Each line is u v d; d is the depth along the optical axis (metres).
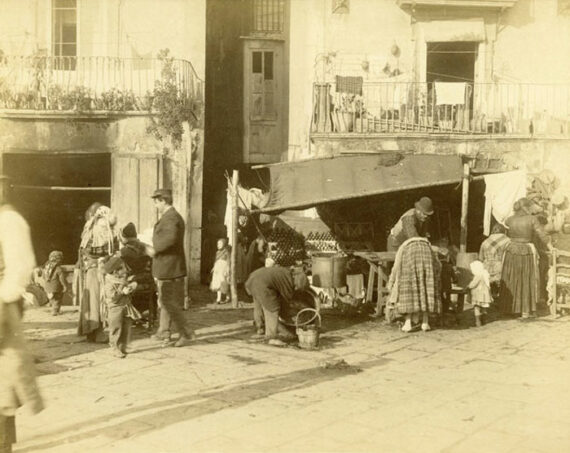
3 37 16.47
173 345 9.91
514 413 6.58
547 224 14.70
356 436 5.91
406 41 18.19
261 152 20.88
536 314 12.31
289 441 5.79
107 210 10.59
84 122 15.77
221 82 20.62
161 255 9.75
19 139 15.76
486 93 18.22
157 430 6.09
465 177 14.17
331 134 16.75
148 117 15.76
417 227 11.48
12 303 4.97
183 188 15.87
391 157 15.19
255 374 8.20
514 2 17.73
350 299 12.50
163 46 16.33
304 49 18.50
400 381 7.88
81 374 8.20
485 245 13.43
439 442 5.76
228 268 14.71
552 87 18.22
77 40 16.38
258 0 20.84
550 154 16.91
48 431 6.09
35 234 19.08
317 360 8.99
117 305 9.05
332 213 16.39
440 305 11.02
